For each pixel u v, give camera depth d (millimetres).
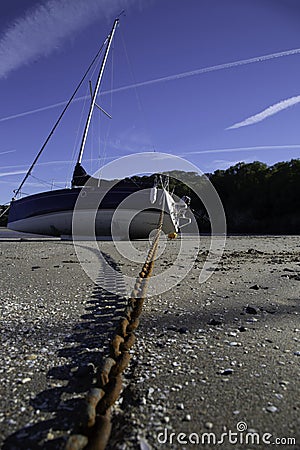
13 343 2928
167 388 2125
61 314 3807
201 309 4023
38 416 1838
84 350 2756
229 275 6562
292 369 2398
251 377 2279
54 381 2238
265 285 5512
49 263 8555
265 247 13570
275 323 3480
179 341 2961
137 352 2703
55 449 1572
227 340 2992
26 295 4816
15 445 1604
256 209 39781
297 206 37562
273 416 1833
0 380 2252
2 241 17531
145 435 1672
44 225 19953
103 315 3758
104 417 1521
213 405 1938
